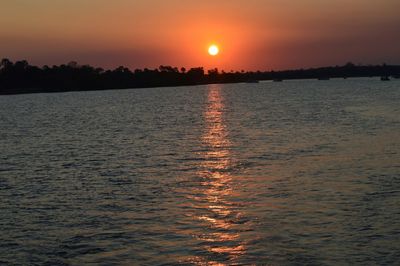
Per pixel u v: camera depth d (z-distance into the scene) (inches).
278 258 789.9
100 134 2903.5
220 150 1988.2
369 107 4269.2
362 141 2078.0
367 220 951.6
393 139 2102.6
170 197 1195.3
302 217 989.8
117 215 1050.1
